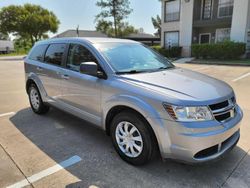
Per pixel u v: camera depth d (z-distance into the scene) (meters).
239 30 17.62
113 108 3.09
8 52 47.44
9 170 2.89
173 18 22.53
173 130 2.50
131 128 2.94
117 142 3.14
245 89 7.39
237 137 2.99
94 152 3.36
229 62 15.55
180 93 2.62
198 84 2.94
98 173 2.85
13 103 6.00
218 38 20.30
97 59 3.40
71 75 3.74
